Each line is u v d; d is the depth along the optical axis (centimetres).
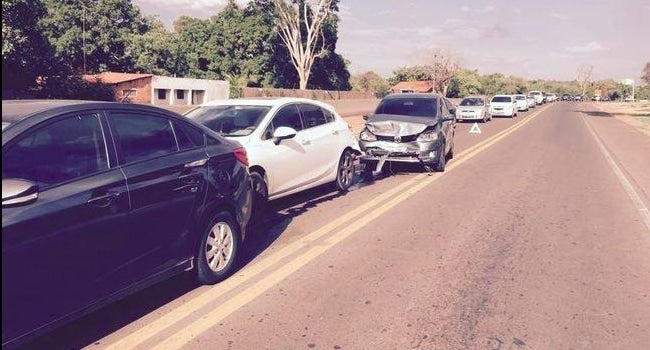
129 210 366
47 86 2784
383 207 773
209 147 470
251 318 394
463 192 898
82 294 334
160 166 402
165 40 5325
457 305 423
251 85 6100
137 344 352
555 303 429
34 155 317
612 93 15900
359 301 428
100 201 344
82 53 4638
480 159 1360
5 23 2512
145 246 383
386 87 9169
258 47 6125
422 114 1145
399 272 496
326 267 507
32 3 2609
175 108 2111
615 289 460
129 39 5069
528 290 455
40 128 325
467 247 579
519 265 521
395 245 583
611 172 1150
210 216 454
